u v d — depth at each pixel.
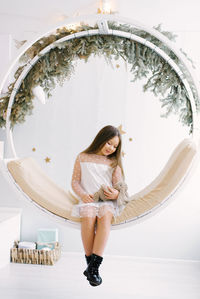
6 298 2.67
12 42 3.56
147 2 2.85
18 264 3.46
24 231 3.84
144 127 3.64
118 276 3.24
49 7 2.94
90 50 2.50
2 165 2.42
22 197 2.46
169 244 3.70
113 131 2.86
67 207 2.49
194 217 3.66
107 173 2.85
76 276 3.19
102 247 2.32
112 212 2.43
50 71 2.60
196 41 3.52
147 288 2.97
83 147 3.70
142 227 3.72
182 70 2.51
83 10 2.97
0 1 2.88
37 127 3.74
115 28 2.50
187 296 2.83
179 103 2.55
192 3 2.84
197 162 2.31
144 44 2.44
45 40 2.51
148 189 2.52
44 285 2.96
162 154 3.63
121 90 3.65
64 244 3.79
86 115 3.69
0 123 2.65
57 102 3.71
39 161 3.75
